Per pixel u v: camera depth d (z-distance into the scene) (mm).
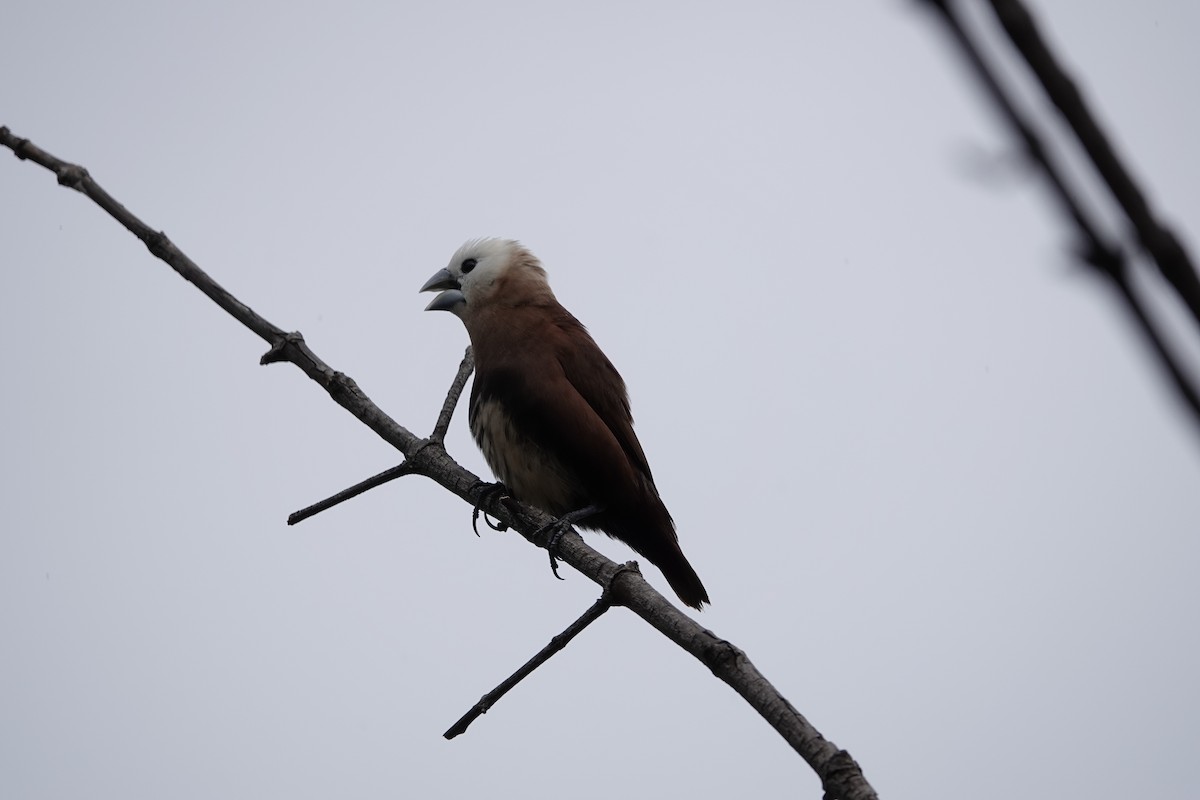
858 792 6129
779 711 6656
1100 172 1826
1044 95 1811
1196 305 1846
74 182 9508
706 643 7191
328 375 9797
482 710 8180
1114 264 1813
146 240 9633
